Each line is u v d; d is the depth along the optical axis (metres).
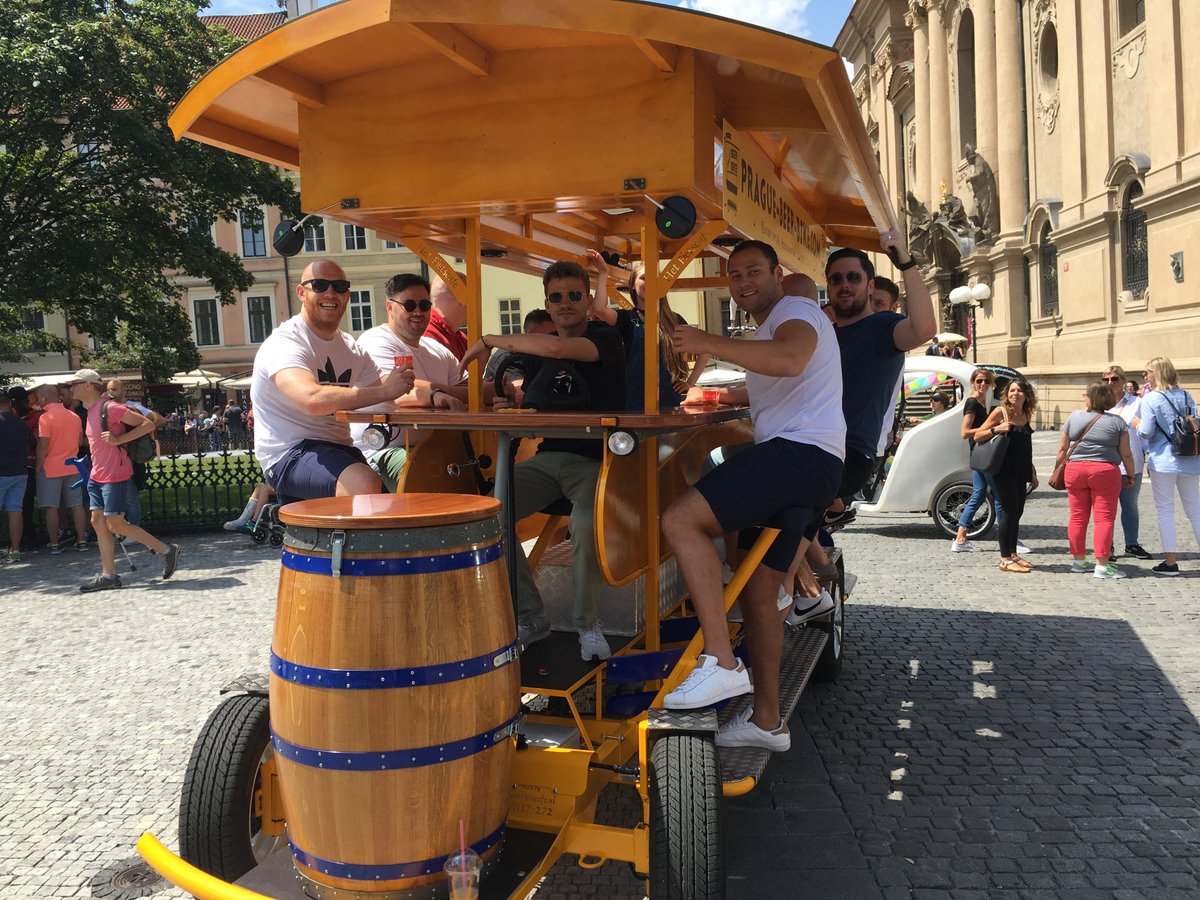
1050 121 26.05
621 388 3.70
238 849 2.97
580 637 3.57
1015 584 8.38
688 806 2.69
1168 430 8.42
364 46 3.14
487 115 3.28
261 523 11.47
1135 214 21.97
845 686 5.75
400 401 3.84
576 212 4.74
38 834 4.03
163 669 6.42
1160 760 4.54
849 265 4.41
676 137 3.07
